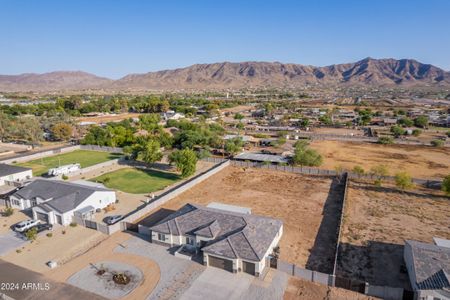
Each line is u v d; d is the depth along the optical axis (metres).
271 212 50.56
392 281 32.91
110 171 73.81
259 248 34.16
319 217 48.66
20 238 41.44
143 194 58.47
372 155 89.81
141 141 90.00
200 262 35.53
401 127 130.25
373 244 40.47
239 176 70.31
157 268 34.50
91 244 40.06
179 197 57.38
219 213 40.31
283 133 118.88
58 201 46.78
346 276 33.81
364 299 29.69
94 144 101.81
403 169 75.38
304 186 63.31
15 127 107.81
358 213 50.06
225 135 111.19
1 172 64.62
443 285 27.50
